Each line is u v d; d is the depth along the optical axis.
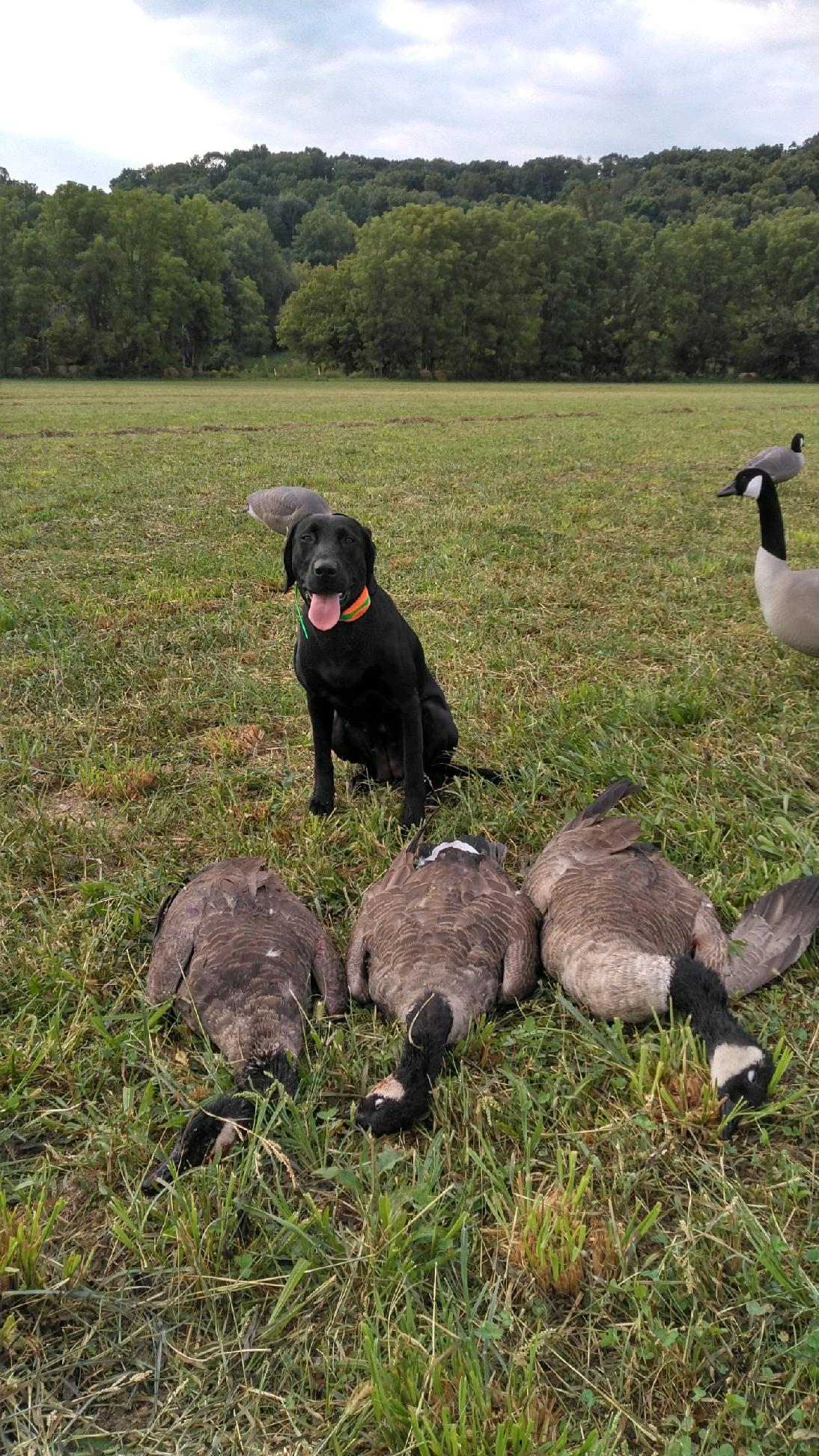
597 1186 1.29
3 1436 1.06
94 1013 1.55
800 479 6.81
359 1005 1.60
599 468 7.21
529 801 2.12
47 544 4.42
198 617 3.33
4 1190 1.27
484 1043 1.48
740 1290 1.18
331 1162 1.32
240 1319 1.15
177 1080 1.44
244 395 19.95
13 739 2.46
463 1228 1.20
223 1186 1.26
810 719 2.44
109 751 2.40
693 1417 1.07
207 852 1.99
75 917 1.78
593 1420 1.07
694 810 2.04
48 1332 1.15
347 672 1.96
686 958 1.48
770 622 2.76
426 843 1.84
